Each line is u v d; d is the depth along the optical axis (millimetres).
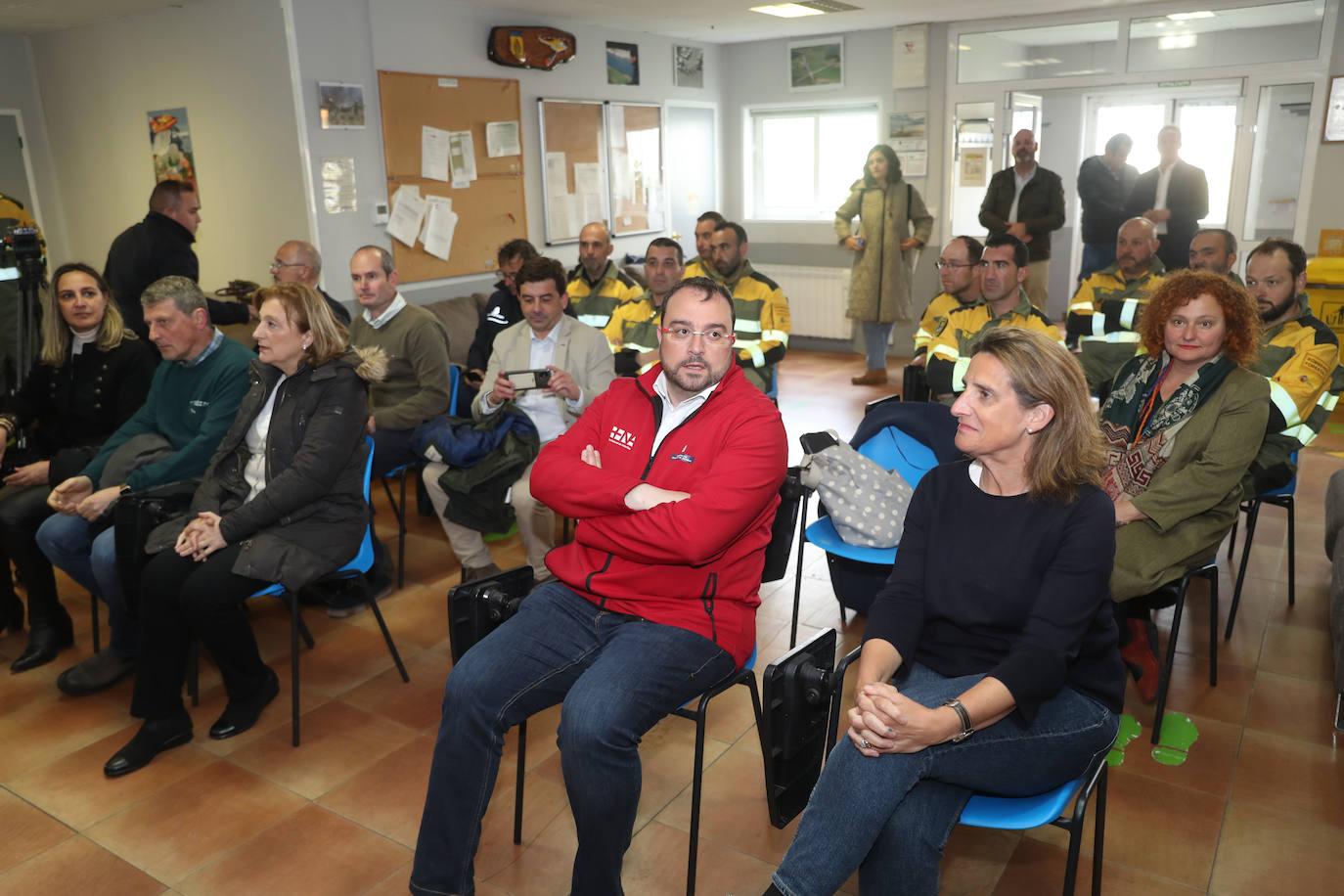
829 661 1827
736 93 8211
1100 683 1595
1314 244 6188
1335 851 2010
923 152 7402
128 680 2875
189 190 4340
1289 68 6027
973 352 1654
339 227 5270
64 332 3146
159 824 2191
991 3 6191
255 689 2592
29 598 2982
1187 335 2373
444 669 2908
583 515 1890
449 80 5730
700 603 1842
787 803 1798
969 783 1536
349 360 2607
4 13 5430
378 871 2025
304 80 4980
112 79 5941
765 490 1812
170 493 2641
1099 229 6625
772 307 4238
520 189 6332
